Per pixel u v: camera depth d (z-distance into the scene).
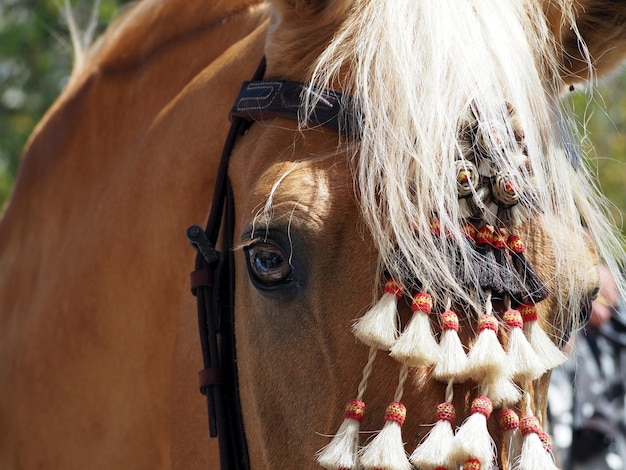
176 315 3.76
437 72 2.61
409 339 2.53
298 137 2.91
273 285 2.79
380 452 2.47
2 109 12.13
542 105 2.75
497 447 2.57
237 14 4.02
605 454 4.59
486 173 2.64
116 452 4.11
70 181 4.55
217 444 3.33
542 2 3.01
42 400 4.38
